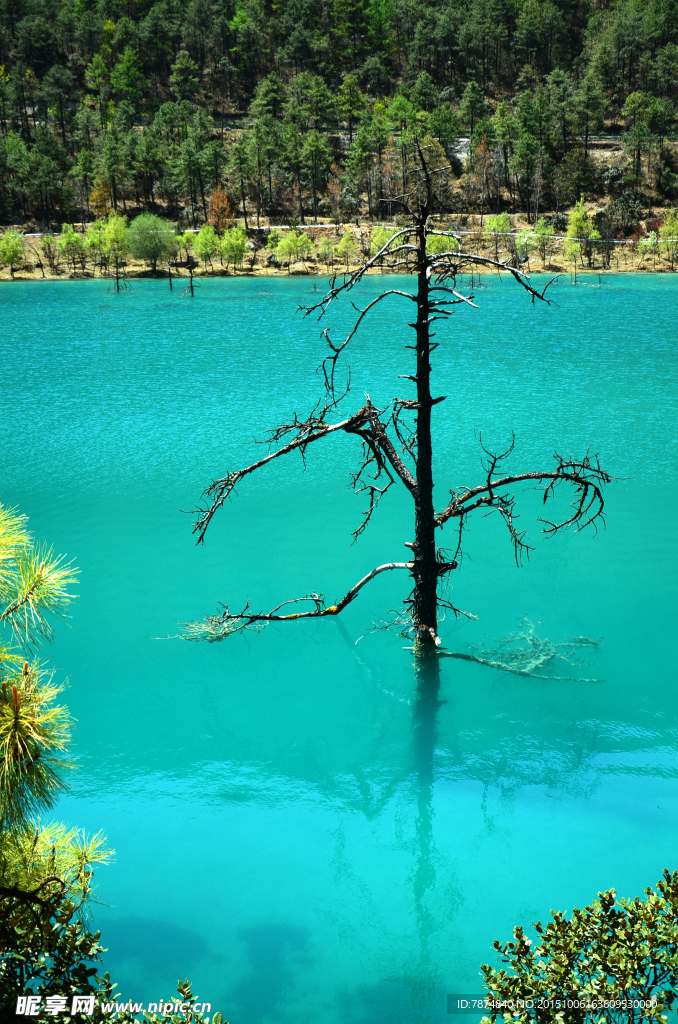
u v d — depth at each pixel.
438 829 12.80
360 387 55.50
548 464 35.12
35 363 69.25
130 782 14.20
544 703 16.53
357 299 127.75
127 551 25.48
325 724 15.95
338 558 24.73
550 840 12.38
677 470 33.88
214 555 25.08
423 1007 9.19
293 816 13.26
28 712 5.29
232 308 117.19
